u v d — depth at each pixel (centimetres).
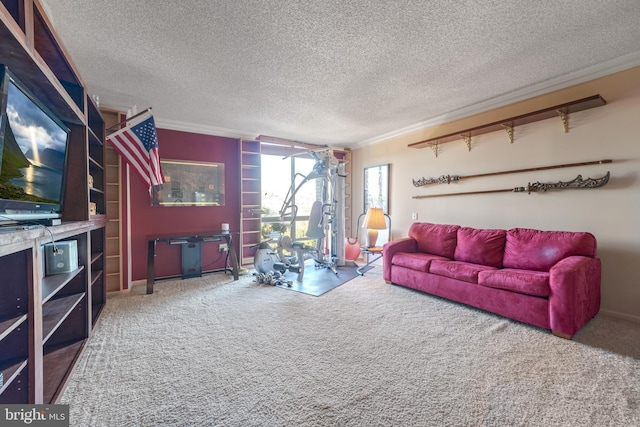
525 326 248
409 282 350
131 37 213
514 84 303
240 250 471
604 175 269
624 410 145
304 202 565
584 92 279
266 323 256
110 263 354
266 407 149
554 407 147
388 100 343
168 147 419
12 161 126
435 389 163
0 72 109
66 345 206
